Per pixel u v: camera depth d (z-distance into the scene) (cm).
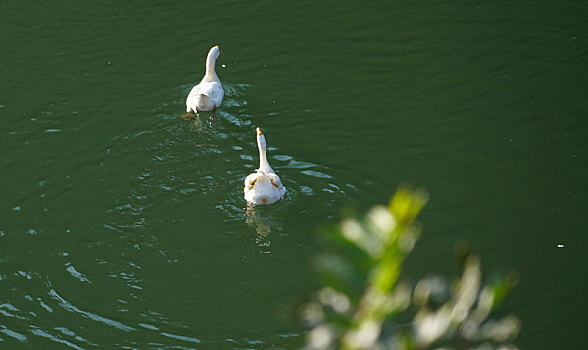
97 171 1661
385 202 1535
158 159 1698
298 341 1208
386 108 1873
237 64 2103
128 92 1978
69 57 2150
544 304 1260
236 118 1855
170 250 1425
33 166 1688
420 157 1678
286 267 1377
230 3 2431
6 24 2322
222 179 1623
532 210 1491
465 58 2077
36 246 1448
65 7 2427
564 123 1778
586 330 1203
